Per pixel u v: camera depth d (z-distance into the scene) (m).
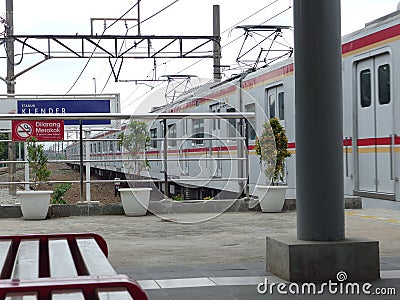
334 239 5.14
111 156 21.78
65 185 11.79
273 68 13.53
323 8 5.16
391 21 9.59
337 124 5.18
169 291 4.78
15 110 14.81
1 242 3.08
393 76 9.51
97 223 9.30
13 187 17.72
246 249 6.86
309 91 5.17
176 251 6.77
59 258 2.63
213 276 5.33
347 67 10.91
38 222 9.47
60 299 1.87
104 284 1.99
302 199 5.22
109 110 14.65
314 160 5.16
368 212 10.04
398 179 9.42
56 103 14.71
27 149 10.52
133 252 6.71
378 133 9.99
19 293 1.94
